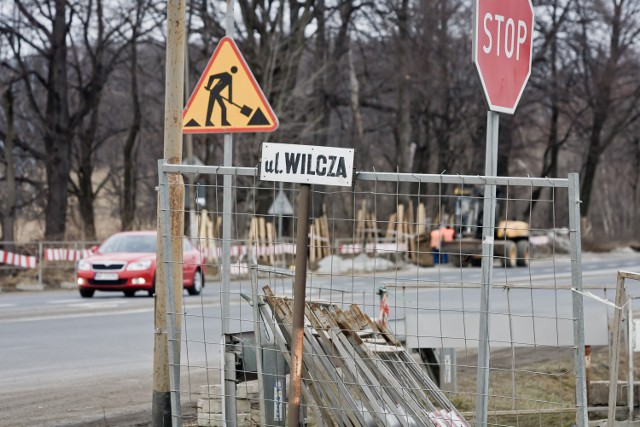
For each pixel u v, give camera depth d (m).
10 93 91.44
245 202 88.88
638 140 160.75
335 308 18.44
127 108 130.25
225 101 22.84
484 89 15.30
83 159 116.38
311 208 17.16
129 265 58.94
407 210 107.56
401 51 113.12
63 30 106.31
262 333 18.05
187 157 88.06
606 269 91.81
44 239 96.69
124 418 23.03
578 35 134.88
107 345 35.75
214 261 83.31
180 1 19.88
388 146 152.75
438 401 17.81
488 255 15.38
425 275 78.31
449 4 121.62
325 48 114.06
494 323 24.27
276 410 17.55
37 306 51.56
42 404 24.78
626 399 23.50
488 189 15.30
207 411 21.09
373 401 16.05
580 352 14.72
